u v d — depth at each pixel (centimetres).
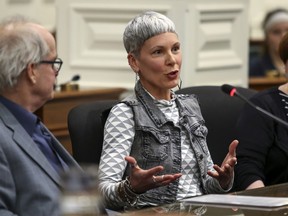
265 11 1183
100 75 693
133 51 450
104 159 432
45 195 364
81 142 464
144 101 444
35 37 377
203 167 445
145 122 438
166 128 441
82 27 693
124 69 686
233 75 720
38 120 387
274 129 493
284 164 491
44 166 371
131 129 437
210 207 368
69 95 620
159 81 444
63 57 697
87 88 665
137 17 450
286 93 499
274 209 360
